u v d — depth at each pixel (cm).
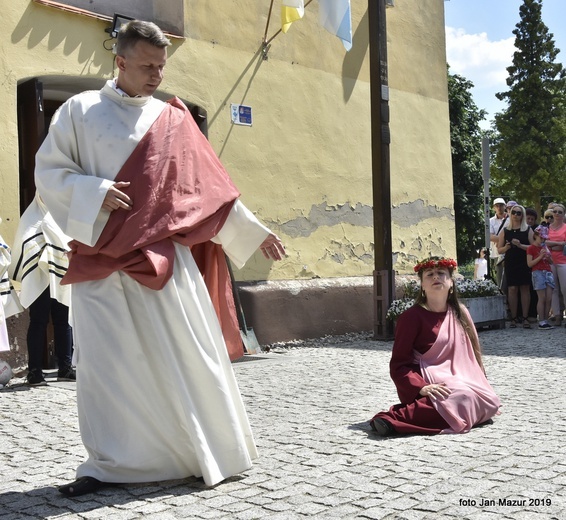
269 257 421
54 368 857
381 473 389
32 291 709
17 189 820
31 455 455
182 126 394
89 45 889
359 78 1219
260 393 654
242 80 1045
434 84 1381
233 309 421
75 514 336
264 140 1068
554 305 1254
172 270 374
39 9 843
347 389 666
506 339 1044
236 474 391
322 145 1151
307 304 1089
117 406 370
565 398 598
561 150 4841
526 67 4838
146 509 338
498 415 537
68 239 718
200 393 377
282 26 1016
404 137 1309
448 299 533
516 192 4922
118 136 376
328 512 328
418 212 1327
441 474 384
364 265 1206
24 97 846
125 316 369
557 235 1244
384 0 1062
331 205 1158
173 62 965
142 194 372
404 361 511
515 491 352
